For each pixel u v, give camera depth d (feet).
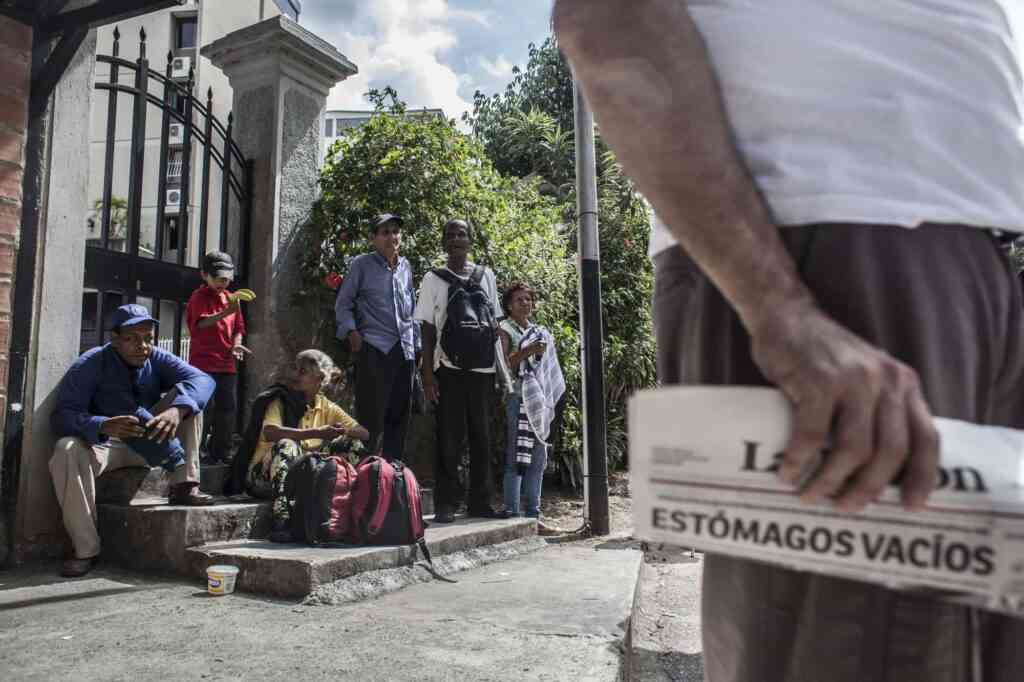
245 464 14.76
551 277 24.49
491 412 22.21
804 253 2.22
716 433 1.94
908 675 2.03
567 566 14.57
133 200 16.01
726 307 2.37
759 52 2.37
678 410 1.99
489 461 18.06
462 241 17.75
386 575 12.28
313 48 20.11
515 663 8.14
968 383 2.18
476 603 11.10
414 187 21.02
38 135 13.14
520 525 16.98
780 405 1.91
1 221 12.58
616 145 2.21
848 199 2.19
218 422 16.94
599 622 9.91
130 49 59.57
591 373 19.77
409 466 22.44
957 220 2.24
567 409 24.63
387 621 9.87
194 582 11.96
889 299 2.15
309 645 8.75
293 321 19.72
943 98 2.34
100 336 15.17
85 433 12.60
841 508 1.81
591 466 19.56
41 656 8.29
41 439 13.05
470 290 17.42
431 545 13.84
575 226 31.91
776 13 2.39
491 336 17.33
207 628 9.41
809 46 2.33
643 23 2.17
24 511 12.79
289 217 19.83
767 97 2.34
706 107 2.13
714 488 1.93
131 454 13.78
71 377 13.00
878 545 1.78
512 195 25.67
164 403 13.34
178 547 12.38
